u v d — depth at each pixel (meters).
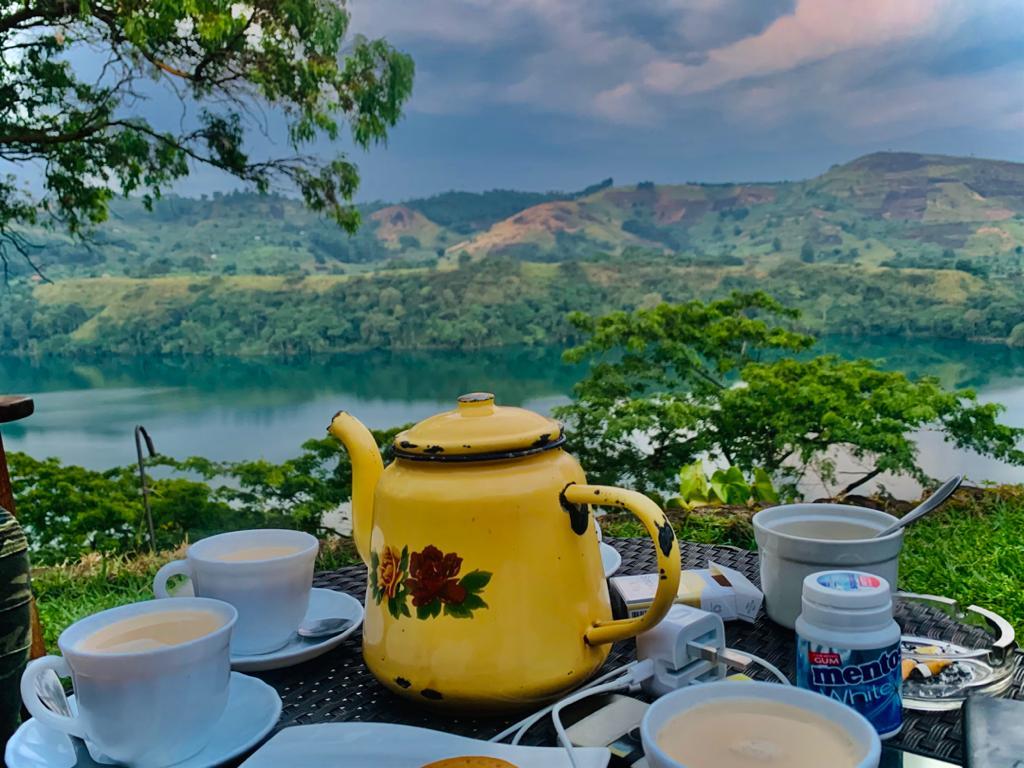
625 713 0.68
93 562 3.17
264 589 0.81
